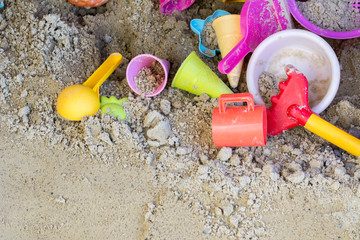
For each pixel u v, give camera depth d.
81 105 0.95
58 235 0.91
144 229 0.90
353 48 1.03
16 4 1.05
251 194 0.90
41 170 0.95
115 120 0.97
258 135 0.92
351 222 0.86
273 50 0.99
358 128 0.96
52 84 1.00
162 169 0.94
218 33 1.04
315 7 1.03
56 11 1.08
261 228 0.88
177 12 1.09
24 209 0.92
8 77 1.01
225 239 0.88
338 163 0.91
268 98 1.00
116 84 1.03
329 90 0.94
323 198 0.88
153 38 1.07
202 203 0.90
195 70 0.98
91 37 1.06
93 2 1.08
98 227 0.91
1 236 0.91
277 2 1.00
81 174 0.94
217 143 0.94
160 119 0.97
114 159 0.95
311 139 0.96
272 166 0.91
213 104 0.99
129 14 1.09
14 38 1.03
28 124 0.98
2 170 0.95
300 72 0.94
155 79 1.02
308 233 0.87
